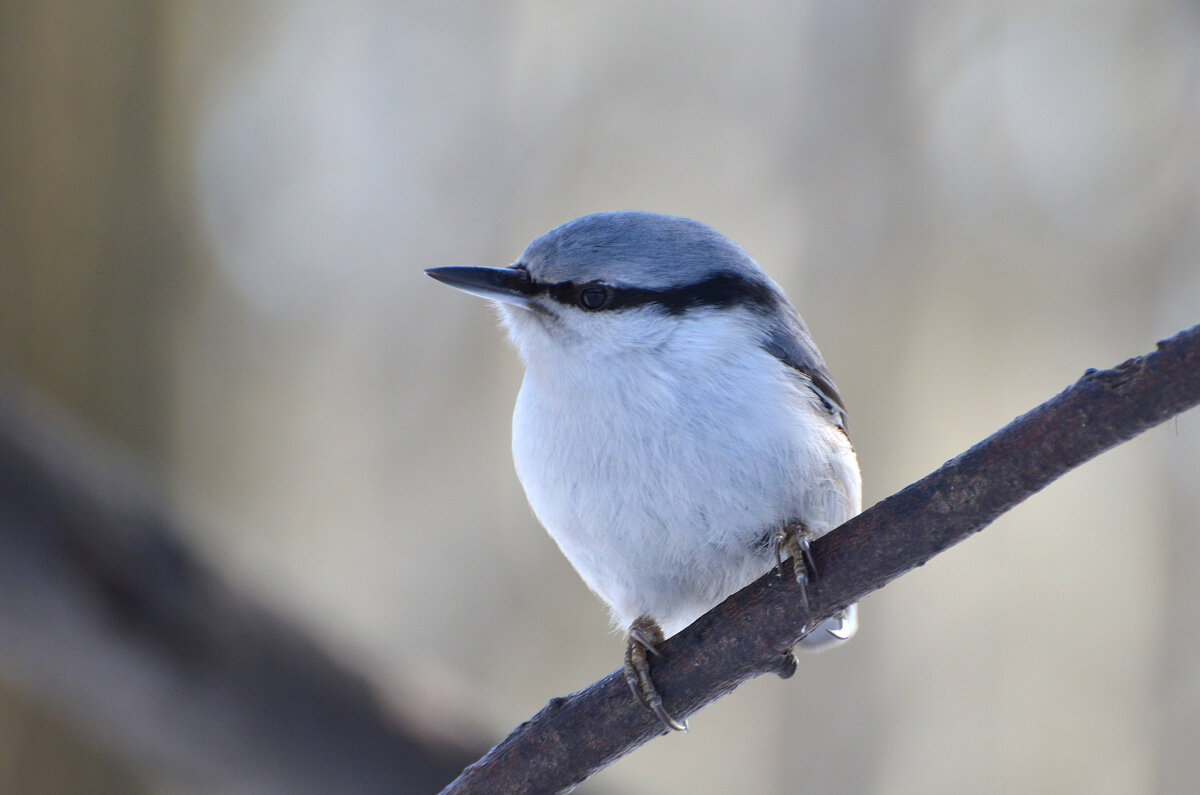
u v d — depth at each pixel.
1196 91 13.06
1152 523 13.30
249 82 13.26
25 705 7.50
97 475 6.09
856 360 12.91
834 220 13.23
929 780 12.51
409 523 14.34
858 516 4.01
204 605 6.04
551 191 14.47
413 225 14.88
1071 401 3.57
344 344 14.80
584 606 13.56
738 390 4.80
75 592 5.86
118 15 8.30
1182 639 12.65
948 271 13.48
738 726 13.11
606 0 14.47
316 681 6.18
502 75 14.78
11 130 7.92
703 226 5.21
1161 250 13.23
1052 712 12.86
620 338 4.91
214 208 12.01
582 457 4.90
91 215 8.10
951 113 13.40
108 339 8.12
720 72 14.08
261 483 13.53
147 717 6.11
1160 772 12.27
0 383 6.14
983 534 13.81
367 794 6.15
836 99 13.34
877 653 12.55
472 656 13.55
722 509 4.77
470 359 14.62
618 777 13.10
